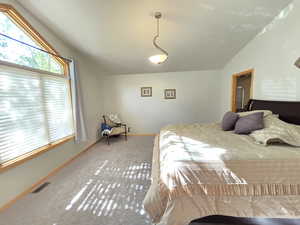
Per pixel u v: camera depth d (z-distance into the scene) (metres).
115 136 4.82
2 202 1.72
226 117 2.53
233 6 2.15
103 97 4.93
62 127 2.91
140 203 1.73
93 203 1.75
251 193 1.25
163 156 1.63
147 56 3.64
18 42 2.06
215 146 1.62
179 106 4.81
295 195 1.23
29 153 2.11
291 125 1.79
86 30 2.62
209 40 2.99
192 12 2.26
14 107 1.95
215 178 1.28
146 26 2.54
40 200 1.82
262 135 1.74
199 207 1.26
